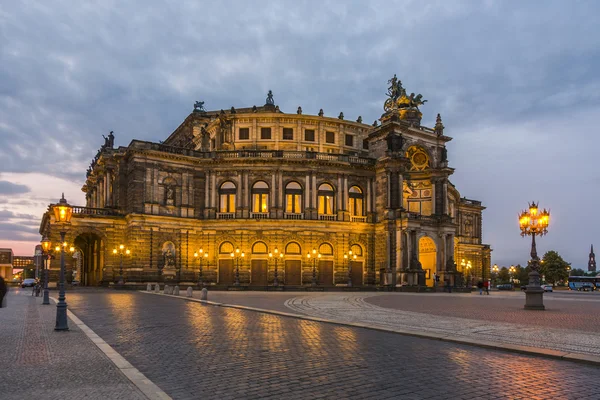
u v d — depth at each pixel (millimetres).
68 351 16609
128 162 80062
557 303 46125
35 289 58125
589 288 114062
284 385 12438
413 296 57812
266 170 80875
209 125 92438
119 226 77062
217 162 81125
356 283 83000
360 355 16500
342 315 30438
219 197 81500
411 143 85875
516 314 32188
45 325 24109
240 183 80625
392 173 83125
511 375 13656
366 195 85312
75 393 11148
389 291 75375
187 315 30281
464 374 13742
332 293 63875
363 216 84938
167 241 77188
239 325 24938
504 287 114938
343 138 91875
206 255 79438
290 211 81625
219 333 21781
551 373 13945
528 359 16000
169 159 78562
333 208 83438
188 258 78625
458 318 28938
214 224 79750
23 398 10742
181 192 79438
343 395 11594
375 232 84562
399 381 12898
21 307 36250
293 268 79938
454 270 82250
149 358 15828
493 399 11312
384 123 85750
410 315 30875
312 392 11812
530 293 36688
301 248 80062
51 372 13336
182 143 103625
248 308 34688
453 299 51656
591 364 15070
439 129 89500
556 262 153375
